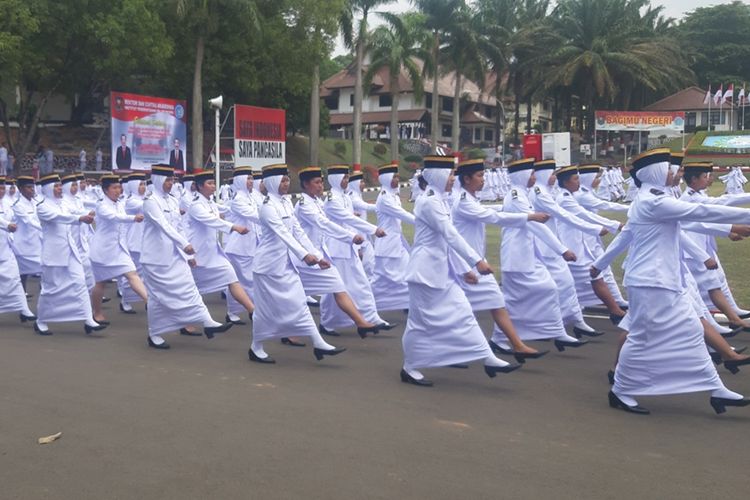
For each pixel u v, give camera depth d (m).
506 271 8.45
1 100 31.98
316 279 8.90
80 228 12.38
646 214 6.07
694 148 55.19
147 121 27.41
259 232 11.73
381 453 5.29
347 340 9.29
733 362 6.81
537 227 8.13
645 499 4.52
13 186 14.78
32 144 36.25
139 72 35.53
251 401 6.58
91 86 36.00
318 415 6.17
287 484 4.77
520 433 5.71
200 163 33.06
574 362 8.06
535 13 63.47
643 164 6.25
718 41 73.12
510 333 7.64
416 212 7.11
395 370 7.75
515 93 60.66
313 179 9.55
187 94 37.78
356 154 42.25
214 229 10.23
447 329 7.01
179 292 8.76
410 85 62.16
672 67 64.31
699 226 7.50
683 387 6.04
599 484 4.74
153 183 9.27
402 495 4.59
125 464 5.12
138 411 6.28
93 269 10.23
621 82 58.50
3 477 4.92
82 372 7.61
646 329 6.08
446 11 47.78
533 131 75.31
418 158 56.28
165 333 9.73
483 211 7.79
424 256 7.04
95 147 36.06
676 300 6.03
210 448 5.40
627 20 58.62
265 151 21.27
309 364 8.01
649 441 5.53
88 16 28.69
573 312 9.07
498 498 4.54
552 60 56.31
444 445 5.45
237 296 10.13
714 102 62.75
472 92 70.38
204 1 31.83
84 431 5.78
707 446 5.42
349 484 4.75
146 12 29.97
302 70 37.50
